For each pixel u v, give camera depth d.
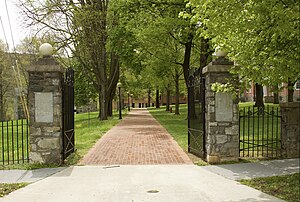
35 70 9.29
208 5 5.60
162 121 26.78
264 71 6.70
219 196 6.18
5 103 43.16
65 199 6.10
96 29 27.88
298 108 10.07
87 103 44.62
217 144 9.50
